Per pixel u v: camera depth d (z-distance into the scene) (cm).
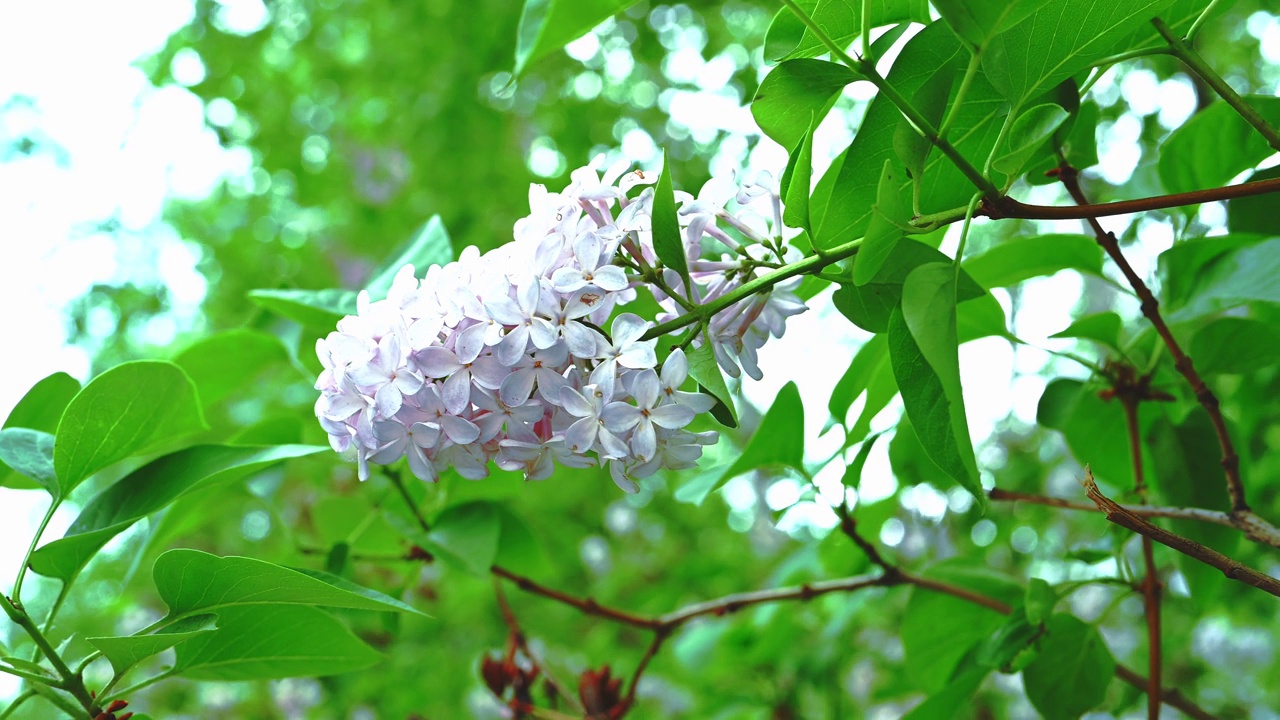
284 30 272
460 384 71
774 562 196
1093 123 79
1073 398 86
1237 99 71
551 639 202
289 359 95
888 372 82
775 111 73
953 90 72
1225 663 206
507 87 71
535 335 70
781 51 74
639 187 78
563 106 243
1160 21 72
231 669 80
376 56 264
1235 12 154
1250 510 77
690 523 234
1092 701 83
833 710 124
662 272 73
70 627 221
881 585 89
